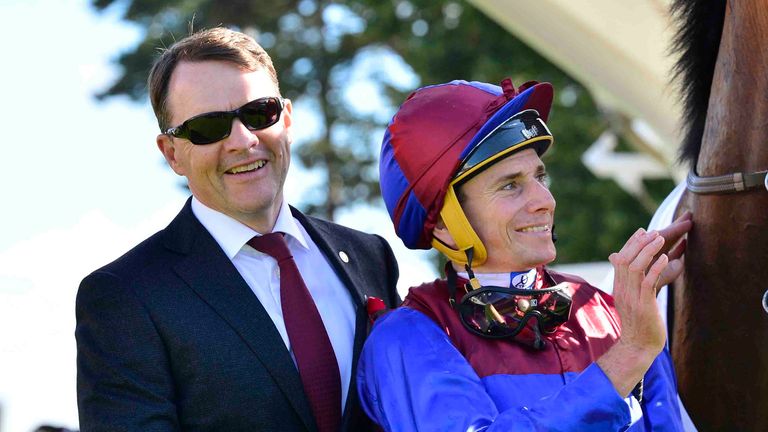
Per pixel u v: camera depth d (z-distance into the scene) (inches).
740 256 87.7
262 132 100.2
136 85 599.2
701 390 90.9
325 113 611.5
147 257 98.8
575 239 456.4
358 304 101.9
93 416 92.9
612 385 77.5
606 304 90.4
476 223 86.3
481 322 84.9
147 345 93.9
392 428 83.1
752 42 86.0
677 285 92.7
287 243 104.3
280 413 94.3
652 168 368.5
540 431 76.4
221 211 101.7
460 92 87.8
